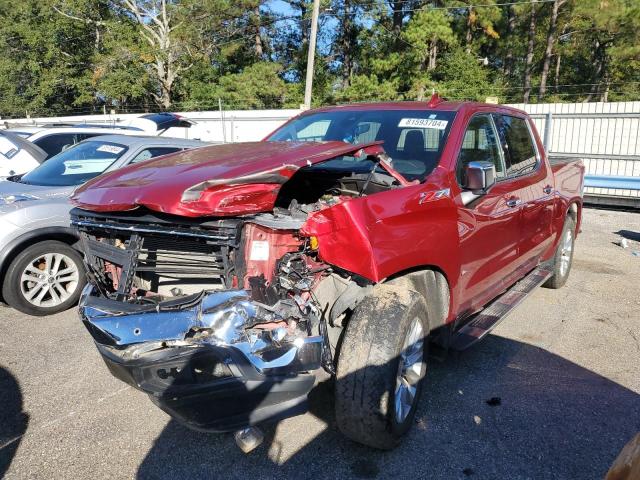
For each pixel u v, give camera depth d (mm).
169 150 6832
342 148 3344
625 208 13086
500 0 38562
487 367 4484
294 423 3566
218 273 2893
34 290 5367
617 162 14750
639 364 4602
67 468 3152
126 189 3045
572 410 3838
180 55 38875
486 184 3721
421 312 3268
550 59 41344
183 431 3514
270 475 3092
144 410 3770
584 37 40281
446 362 4559
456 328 4207
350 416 2996
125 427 3561
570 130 15391
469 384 4184
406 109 4559
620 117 14719
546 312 5816
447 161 3908
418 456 3281
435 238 3461
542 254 5832
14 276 5230
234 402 2752
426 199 3473
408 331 3127
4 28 41188
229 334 2701
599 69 42688
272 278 2869
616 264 7879
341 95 34812
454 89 33875
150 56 37188
